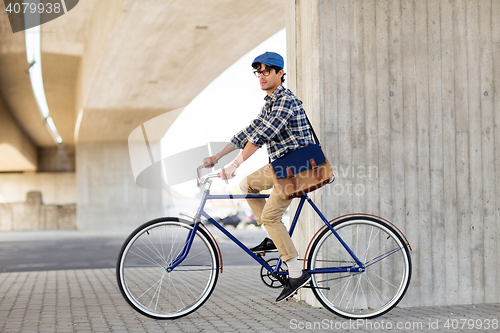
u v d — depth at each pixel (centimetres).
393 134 416
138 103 2045
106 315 372
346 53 410
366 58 413
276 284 356
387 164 413
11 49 1691
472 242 423
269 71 333
